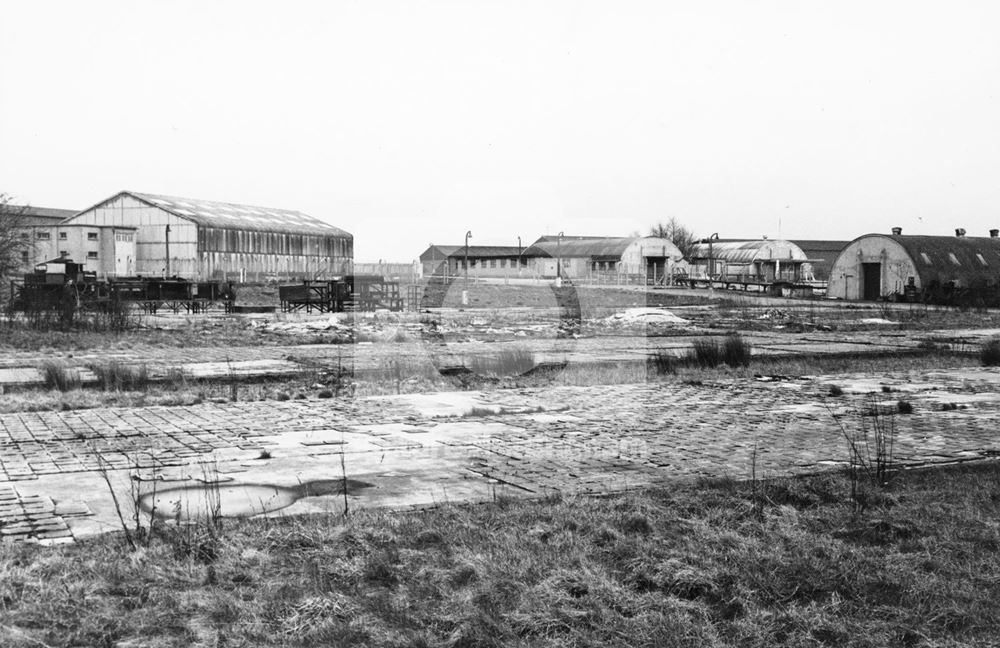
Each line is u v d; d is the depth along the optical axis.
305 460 9.89
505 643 5.07
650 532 6.98
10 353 22.27
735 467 9.59
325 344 25.55
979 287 56.78
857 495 8.00
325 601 5.47
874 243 61.56
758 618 5.42
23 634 4.97
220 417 12.91
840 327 36.03
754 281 70.31
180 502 7.31
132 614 5.32
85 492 8.27
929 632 5.27
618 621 5.32
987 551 6.63
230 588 5.79
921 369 20.75
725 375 19.06
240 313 40.53
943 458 10.07
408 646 5.04
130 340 25.58
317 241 80.25
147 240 64.94
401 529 6.95
